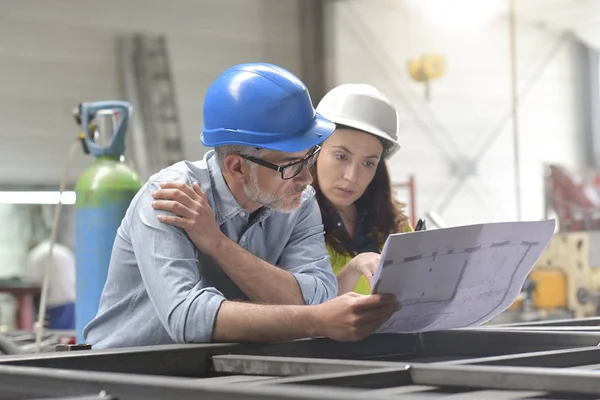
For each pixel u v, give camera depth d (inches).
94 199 96.7
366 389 42.5
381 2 415.2
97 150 99.5
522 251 63.0
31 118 341.7
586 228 229.3
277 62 399.2
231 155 70.3
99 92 355.6
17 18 340.5
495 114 440.5
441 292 60.7
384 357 66.1
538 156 448.5
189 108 374.0
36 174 341.1
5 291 259.3
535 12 442.6
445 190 426.3
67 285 245.3
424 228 91.1
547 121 451.2
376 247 101.3
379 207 101.4
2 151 335.9
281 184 70.4
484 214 435.8
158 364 54.6
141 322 71.4
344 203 95.7
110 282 73.4
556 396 39.8
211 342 64.4
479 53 437.4
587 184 273.1
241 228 74.5
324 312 60.1
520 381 40.6
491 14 436.5
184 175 71.3
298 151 68.4
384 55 416.2
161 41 367.6
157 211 68.9
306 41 405.7
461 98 433.4
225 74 71.2
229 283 74.1
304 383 40.4
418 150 421.4
